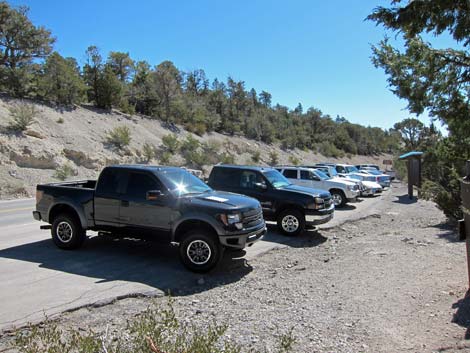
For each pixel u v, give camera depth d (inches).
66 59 1662.2
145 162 1336.1
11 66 1311.5
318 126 3860.7
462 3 133.2
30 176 918.4
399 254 314.5
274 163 2151.8
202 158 1526.8
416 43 158.9
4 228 437.1
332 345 156.3
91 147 1207.6
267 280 262.1
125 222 306.7
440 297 201.6
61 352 115.9
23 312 198.7
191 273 278.1
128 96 1793.8
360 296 215.5
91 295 225.6
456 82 159.9
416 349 147.6
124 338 155.4
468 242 185.6
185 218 283.1
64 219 328.8
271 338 164.7
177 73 2158.0
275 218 425.4
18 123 1037.8
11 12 1268.5
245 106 2962.6
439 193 408.2
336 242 392.5
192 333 164.2
